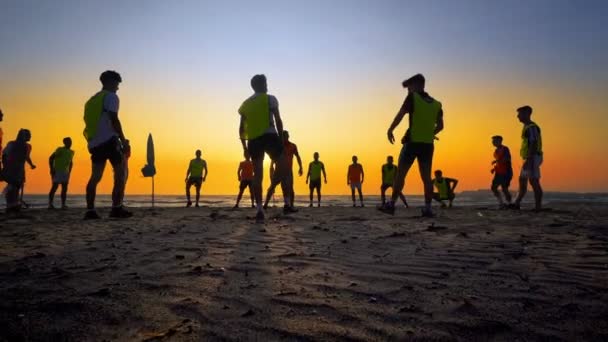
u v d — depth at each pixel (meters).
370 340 1.25
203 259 2.58
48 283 1.95
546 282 1.94
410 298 1.70
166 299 1.69
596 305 1.57
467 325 1.37
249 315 1.49
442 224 4.80
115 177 6.41
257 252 2.85
